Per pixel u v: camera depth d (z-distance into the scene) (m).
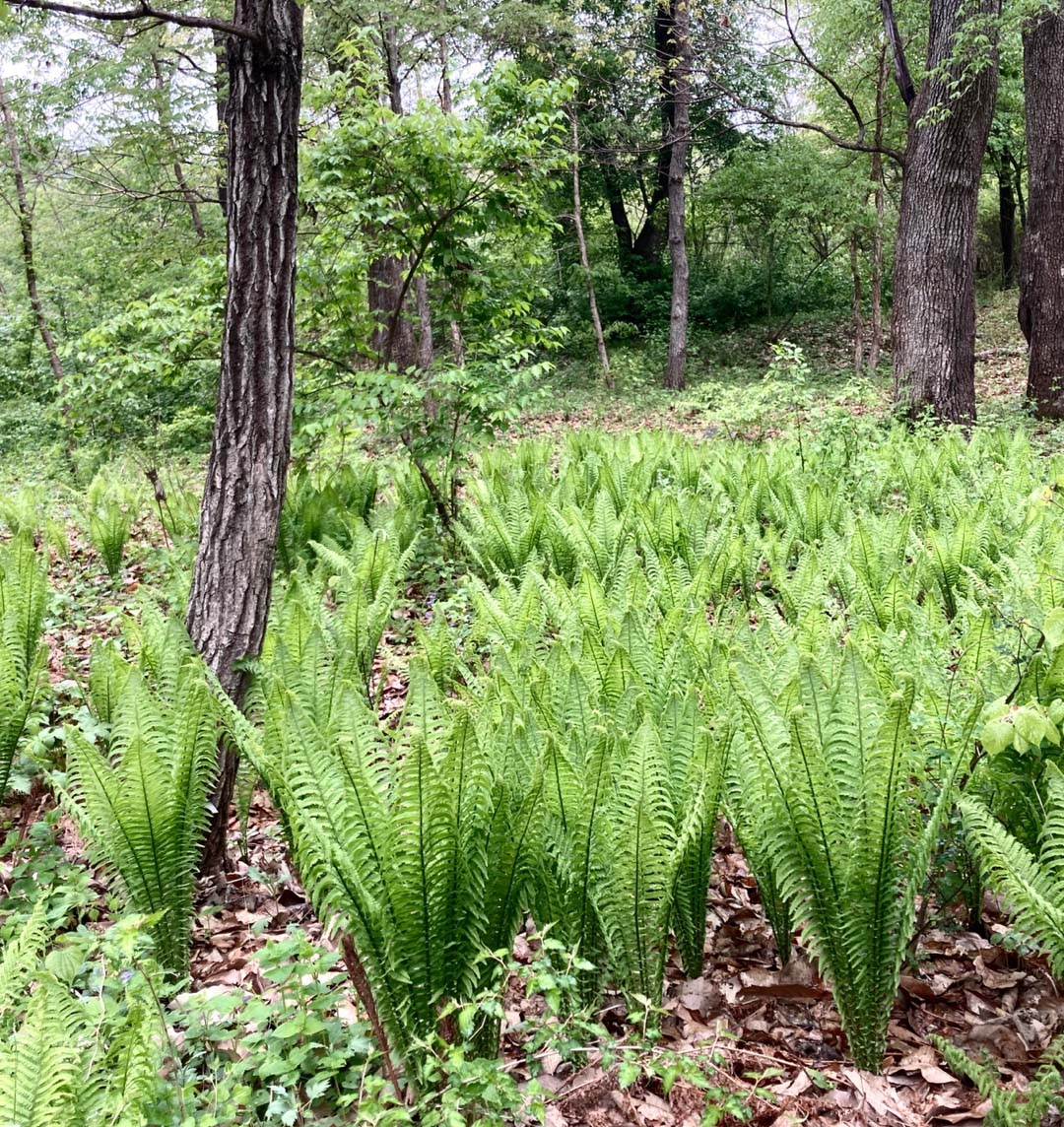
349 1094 2.12
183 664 3.45
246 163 3.22
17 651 4.02
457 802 2.20
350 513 6.87
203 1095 2.08
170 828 2.72
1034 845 2.72
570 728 2.90
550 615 4.69
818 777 2.25
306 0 3.23
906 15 13.81
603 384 17.47
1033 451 8.60
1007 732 2.31
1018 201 25.34
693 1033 2.51
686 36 14.32
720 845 3.42
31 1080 1.65
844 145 11.48
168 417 8.06
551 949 2.22
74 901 2.71
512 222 7.08
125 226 13.46
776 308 21.39
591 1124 2.23
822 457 7.94
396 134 6.45
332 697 3.41
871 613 4.48
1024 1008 2.57
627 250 22.55
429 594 6.14
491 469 8.61
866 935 2.28
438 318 7.38
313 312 7.19
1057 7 9.28
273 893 3.17
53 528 7.12
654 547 5.95
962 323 9.83
